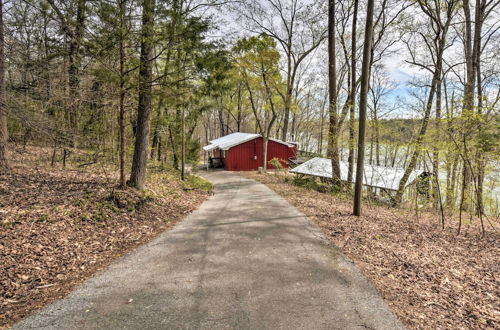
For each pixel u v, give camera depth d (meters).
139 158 8.13
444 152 7.04
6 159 7.20
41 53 7.23
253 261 4.37
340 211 8.02
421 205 9.84
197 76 7.34
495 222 8.26
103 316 2.89
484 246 5.39
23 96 6.91
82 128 8.72
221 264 4.25
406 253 4.77
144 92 6.87
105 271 3.95
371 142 10.17
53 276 3.67
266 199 9.98
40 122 6.62
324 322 2.82
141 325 2.76
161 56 7.89
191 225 6.48
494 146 6.29
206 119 44.25
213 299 3.25
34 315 2.87
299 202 9.40
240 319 2.87
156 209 7.30
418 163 10.85
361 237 5.59
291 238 5.51
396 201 10.95
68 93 7.13
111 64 6.73
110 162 11.05
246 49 16.77
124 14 5.88
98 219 5.71
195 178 14.25
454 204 9.68
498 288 3.59
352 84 12.30
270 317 2.91
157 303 3.16
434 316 2.94
